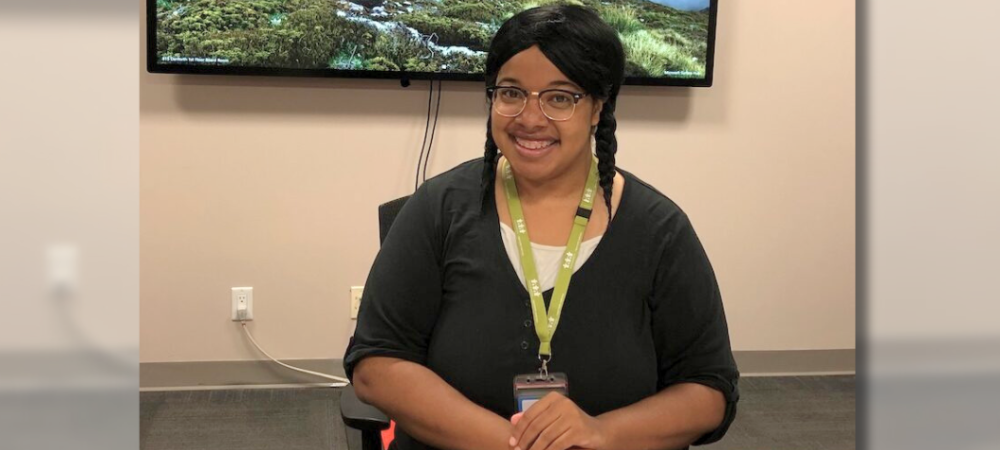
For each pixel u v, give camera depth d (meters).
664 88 3.28
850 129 3.42
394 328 1.33
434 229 1.33
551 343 1.28
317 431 2.86
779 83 3.35
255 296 3.19
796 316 3.49
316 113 3.12
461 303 1.31
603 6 3.09
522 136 1.25
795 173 3.41
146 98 3.04
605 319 1.29
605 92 1.26
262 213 3.15
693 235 1.35
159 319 3.16
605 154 1.31
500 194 1.34
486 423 1.24
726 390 1.33
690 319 1.33
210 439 2.77
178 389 3.19
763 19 3.31
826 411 3.14
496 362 1.28
